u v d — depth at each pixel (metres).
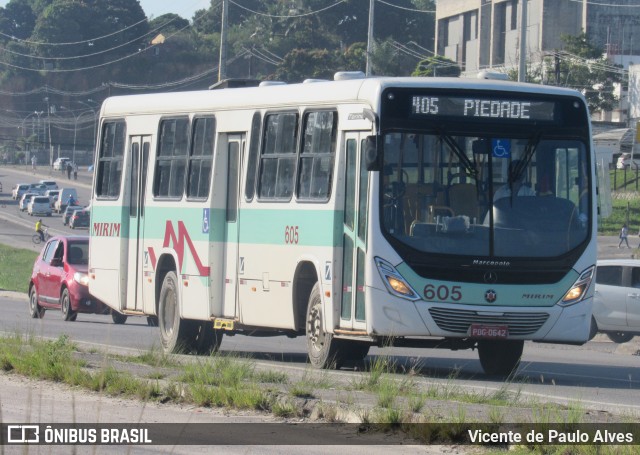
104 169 32.75
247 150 26.62
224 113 27.52
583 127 23.45
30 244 121.12
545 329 22.72
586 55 128.38
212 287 27.38
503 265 22.44
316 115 24.48
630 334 40.78
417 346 23.30
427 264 22.20
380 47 136.00
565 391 21.44
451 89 22.78
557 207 23.03
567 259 22.83
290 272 24.80
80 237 46.78
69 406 18.67
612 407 18.08
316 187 24.17
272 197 25.67
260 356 29.00
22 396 19.80
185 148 28.91
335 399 17.86
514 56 146.12
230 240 27.17
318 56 135.88
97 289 32.53
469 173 22.66
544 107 23.22
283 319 25.09
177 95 29.70
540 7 147.50
